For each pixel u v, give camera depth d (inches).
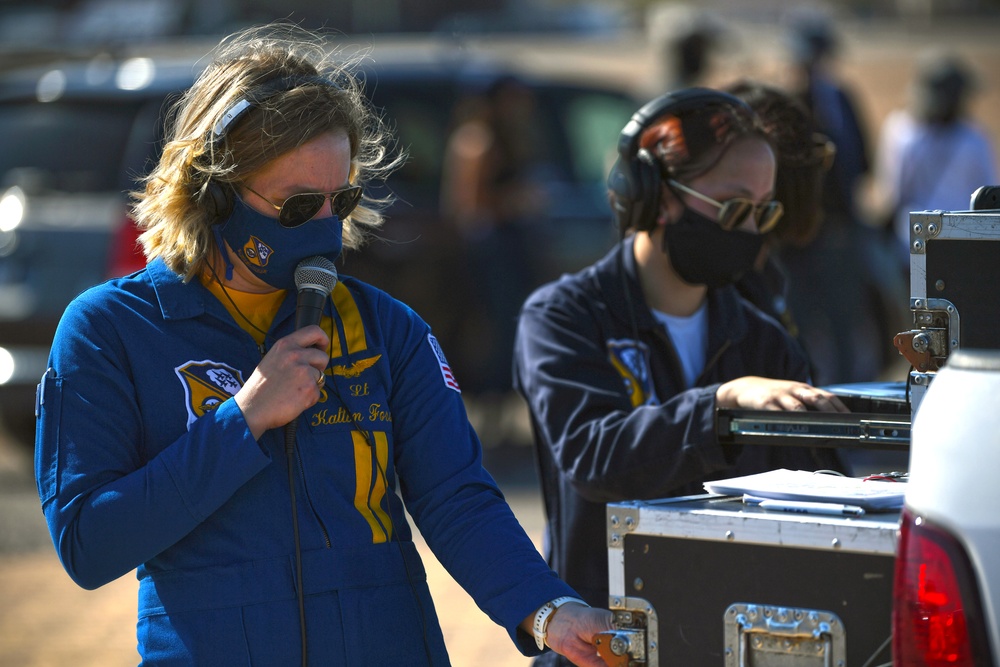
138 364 301.9
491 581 311.3
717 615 271.0
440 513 319.0
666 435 343.9
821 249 960.3
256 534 299.0
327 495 305.1
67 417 295.7
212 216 304.5
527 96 1071.6
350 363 316.2
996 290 281.7
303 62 314.8
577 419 372.2
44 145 994.1
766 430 329.7
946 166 1101.7
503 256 1040.2
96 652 674.2
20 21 2237.9
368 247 1003.3
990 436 224.2
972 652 224.7
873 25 4778.5
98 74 1011.3
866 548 252.7
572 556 381.7
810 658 260.5
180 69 996.6
